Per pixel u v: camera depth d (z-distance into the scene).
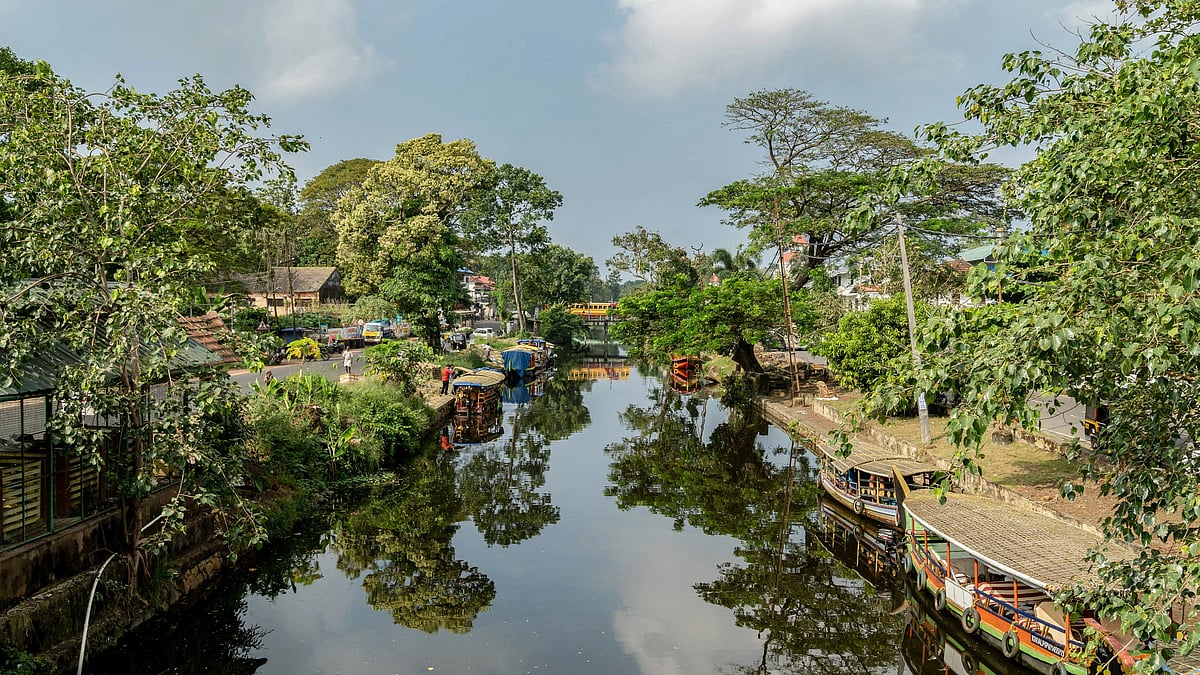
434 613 14.34
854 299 49.44
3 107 11.55
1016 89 6.49
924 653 13.16
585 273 99.50
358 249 44.91
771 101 41.44
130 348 11.06
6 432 14.24
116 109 12.49
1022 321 4.54
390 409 27.50
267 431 19.59
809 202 41.03
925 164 6.32
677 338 39.34
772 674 12.22
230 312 12.05
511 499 22.83
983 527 13.59
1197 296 4.50
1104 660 10.11
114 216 10.76
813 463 27.31
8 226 10.55
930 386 4.92
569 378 57.09
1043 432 20.77
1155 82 5.34
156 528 13.56
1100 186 5.80
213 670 11.95
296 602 14.82
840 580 16.39
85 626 10.57
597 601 15.06
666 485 24.58
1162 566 5.19
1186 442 5.71
